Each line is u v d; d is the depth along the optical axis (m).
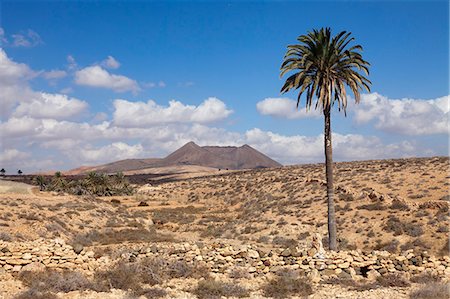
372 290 18.70
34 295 16.16
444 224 33.41
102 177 90.75
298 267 20.92
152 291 17.56
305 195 56.59
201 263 21.11
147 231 46.34
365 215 40.34
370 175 60.06
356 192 49.53
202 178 119.81
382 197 43.97
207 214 62.66
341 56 26.67
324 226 40.91
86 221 46.16
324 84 26.50
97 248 26.92
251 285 19.34
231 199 74.50
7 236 30.48
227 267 20.98
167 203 75.81
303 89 26.88
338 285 19.52
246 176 96.25
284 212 48.47
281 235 40.16
